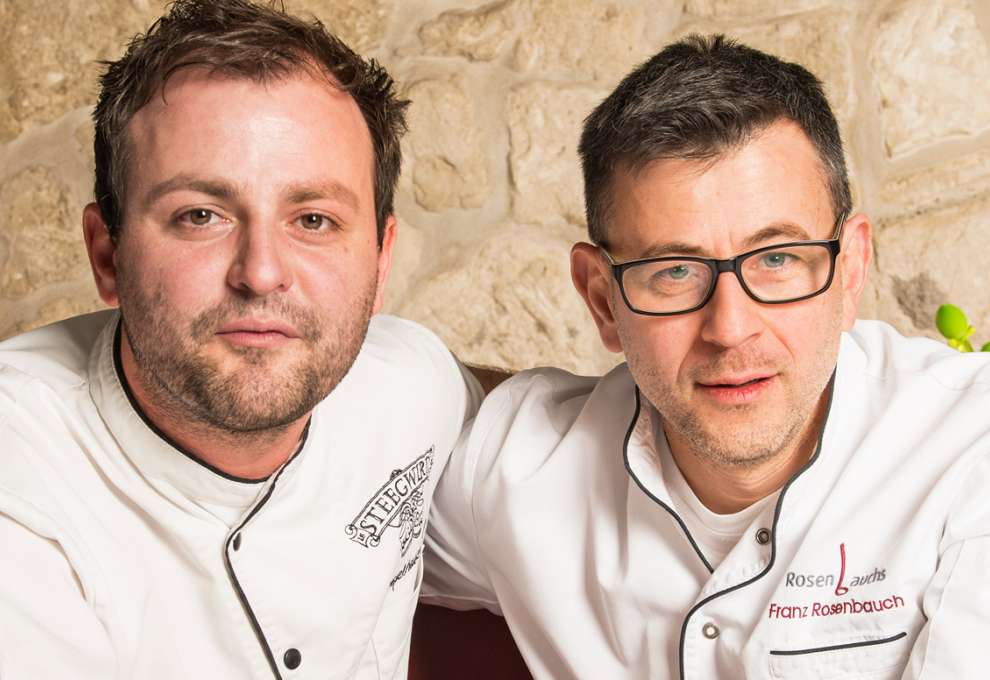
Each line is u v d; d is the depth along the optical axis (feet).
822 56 6.54
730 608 3.24
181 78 2.76
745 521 3.28
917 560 3.02
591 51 6.72
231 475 3.10
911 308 6.73
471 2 6.79
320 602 3.33
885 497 3.14
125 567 2.96
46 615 2.60
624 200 3.01
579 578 3.60
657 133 2.89
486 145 6.88
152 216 2.77
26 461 2.82
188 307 2.77
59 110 7.02
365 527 3.49
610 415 3.67
